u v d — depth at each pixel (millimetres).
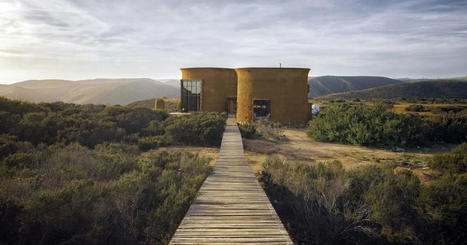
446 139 17781
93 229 5457
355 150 15500
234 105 31562
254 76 25031
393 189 7320
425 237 6465
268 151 15000
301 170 9203
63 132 13211
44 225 5434
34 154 9383
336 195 7289
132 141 15172
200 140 16688
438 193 7004
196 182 8195
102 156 10211
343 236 6680
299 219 7219
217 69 30375
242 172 9656
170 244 4816
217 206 6555
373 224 6707
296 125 24906
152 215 6309
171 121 19438
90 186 6832
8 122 12344
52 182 6844
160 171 9148
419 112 34781
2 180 6586
